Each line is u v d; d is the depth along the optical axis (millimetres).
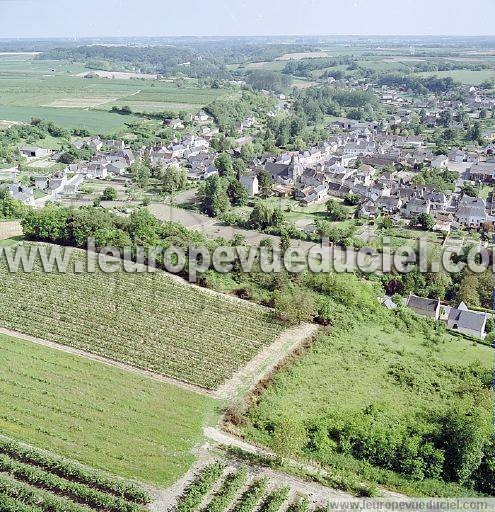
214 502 68062
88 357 98812
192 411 86062
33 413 82875
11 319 109000
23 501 68188
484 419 84250
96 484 70625
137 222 146000
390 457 78562
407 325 121938
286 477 74062
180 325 110500
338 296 125875
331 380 98125
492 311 134125
